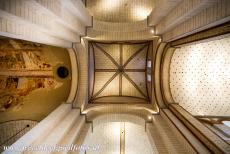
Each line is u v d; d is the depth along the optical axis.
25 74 8.56
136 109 8.41
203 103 8.31
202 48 7.86
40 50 8.27
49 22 4.72
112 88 9.93
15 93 8.66
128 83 9.87
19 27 3.88
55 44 6.03
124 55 9.70
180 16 4.65
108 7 9.27
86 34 7.86
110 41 9.04
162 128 6.23
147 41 8.93
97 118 8.14
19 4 3.38
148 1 9.18
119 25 8.55
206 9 3.82
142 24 8.16
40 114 8.61
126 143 10.48
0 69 8.45
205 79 8.30
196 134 4.90
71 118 6.68
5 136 8.80
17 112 8.73
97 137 10.12
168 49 7.12
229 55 8.20
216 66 8.28
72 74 8.34
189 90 8.16
